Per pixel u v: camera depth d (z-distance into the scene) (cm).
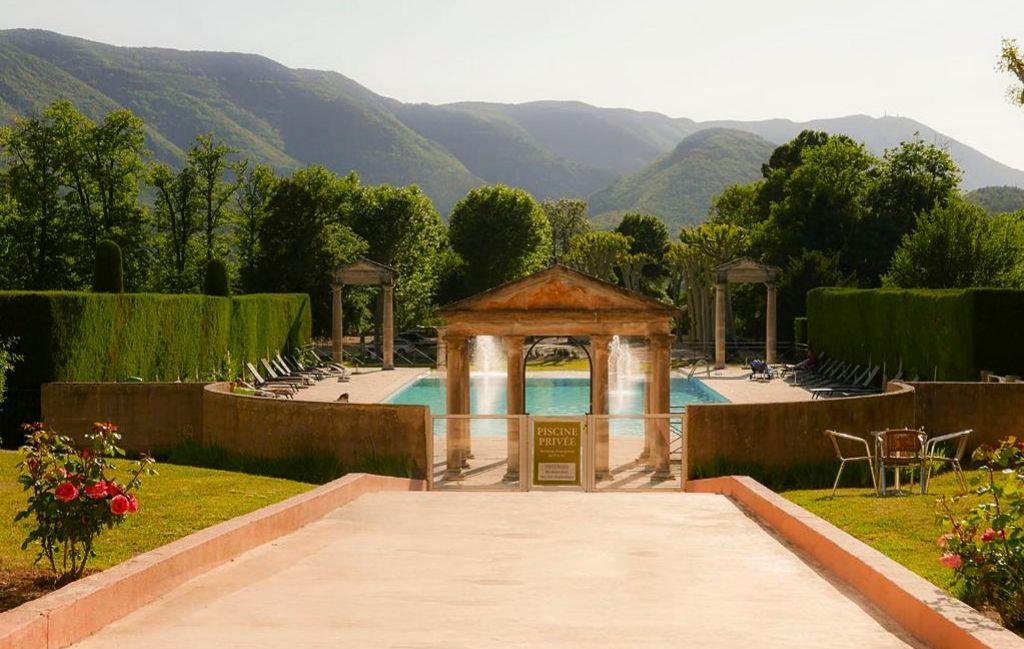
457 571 898
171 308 3559
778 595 795
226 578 864
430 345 7075
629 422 3453
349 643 629
